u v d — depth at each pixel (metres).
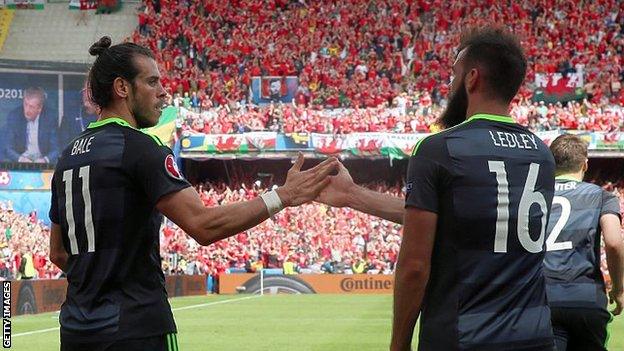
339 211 40.62
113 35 51.03
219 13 48.75
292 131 42.25
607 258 6.44
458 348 4.11
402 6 48.19
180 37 48.03
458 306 4.15
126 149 4.41
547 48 45.50
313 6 48.75
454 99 4.54
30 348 14.18
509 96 4.41
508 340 4.11
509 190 4.20
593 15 46.72
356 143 40.56
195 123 42.12
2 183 37.81
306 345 14.70
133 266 4.39
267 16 48.53
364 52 46.62
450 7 47.91
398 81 45.56
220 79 46.09
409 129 41.94
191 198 4.38
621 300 6.65
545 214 4.31
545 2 47.50
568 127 41.22
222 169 44.28
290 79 45.62
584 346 6.59
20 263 28.06
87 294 4.39
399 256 4.26
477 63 4.37
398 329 4.31
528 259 4.23
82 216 4.44
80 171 4.47
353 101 44.78
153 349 4.34
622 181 42.84
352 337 16.05
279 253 38.56
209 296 33.59
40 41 50.84
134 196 4.40
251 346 14.59
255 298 31.56
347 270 37.72
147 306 4.37
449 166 4.18
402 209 4.98
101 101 4.64
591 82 44.19
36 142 38.22
